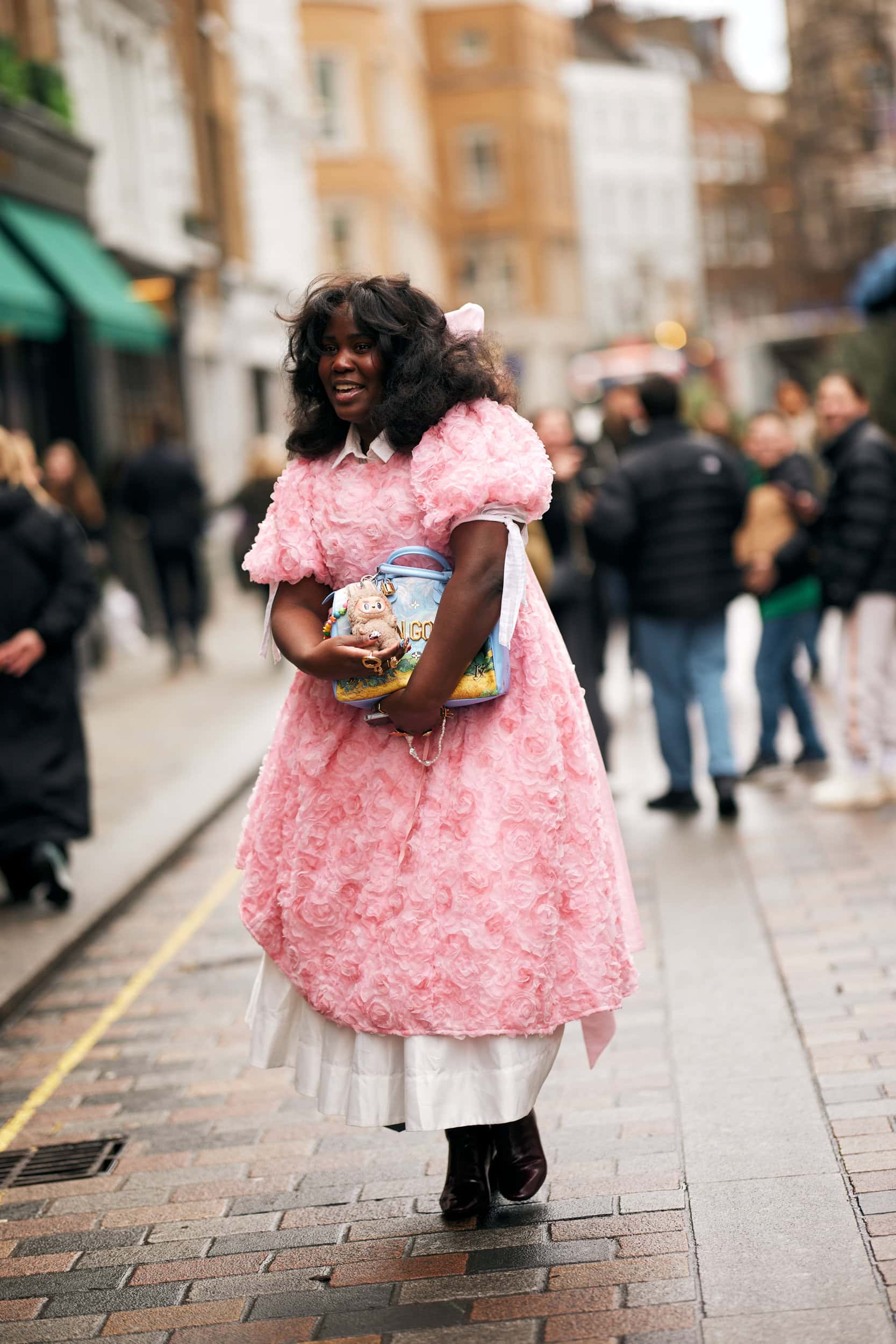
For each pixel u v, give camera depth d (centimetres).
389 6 4916
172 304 2209
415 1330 309
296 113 3177
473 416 323
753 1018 464
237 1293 333
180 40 2419
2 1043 509
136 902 678
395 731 327
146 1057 488
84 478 1373
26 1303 338
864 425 722
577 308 6762
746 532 835
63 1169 409
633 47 7888
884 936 532
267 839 339
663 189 7425
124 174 2056
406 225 5116
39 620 639
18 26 1712
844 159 4428
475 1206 355
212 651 1670
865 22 4322
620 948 334
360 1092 325
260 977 346
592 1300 314
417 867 321
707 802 794
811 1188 352
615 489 756
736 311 7912
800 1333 293
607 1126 399
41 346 1716
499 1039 321
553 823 323
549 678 328
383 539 329
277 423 2944
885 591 722
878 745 756
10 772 631
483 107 6234
